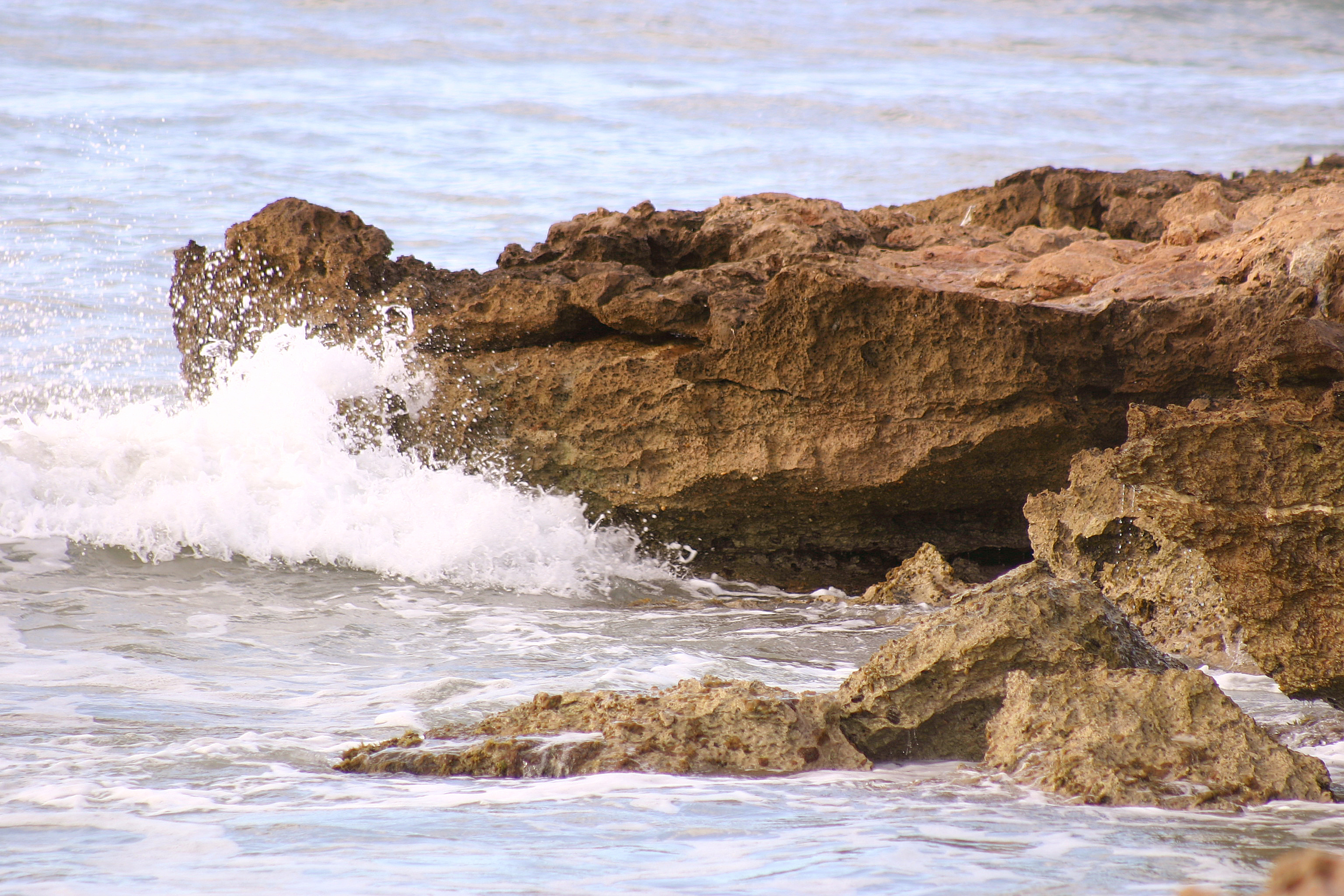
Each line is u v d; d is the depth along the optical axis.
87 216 102.94
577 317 43.72
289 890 15.45
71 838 17.53
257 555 40.97
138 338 74.94
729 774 21.41
